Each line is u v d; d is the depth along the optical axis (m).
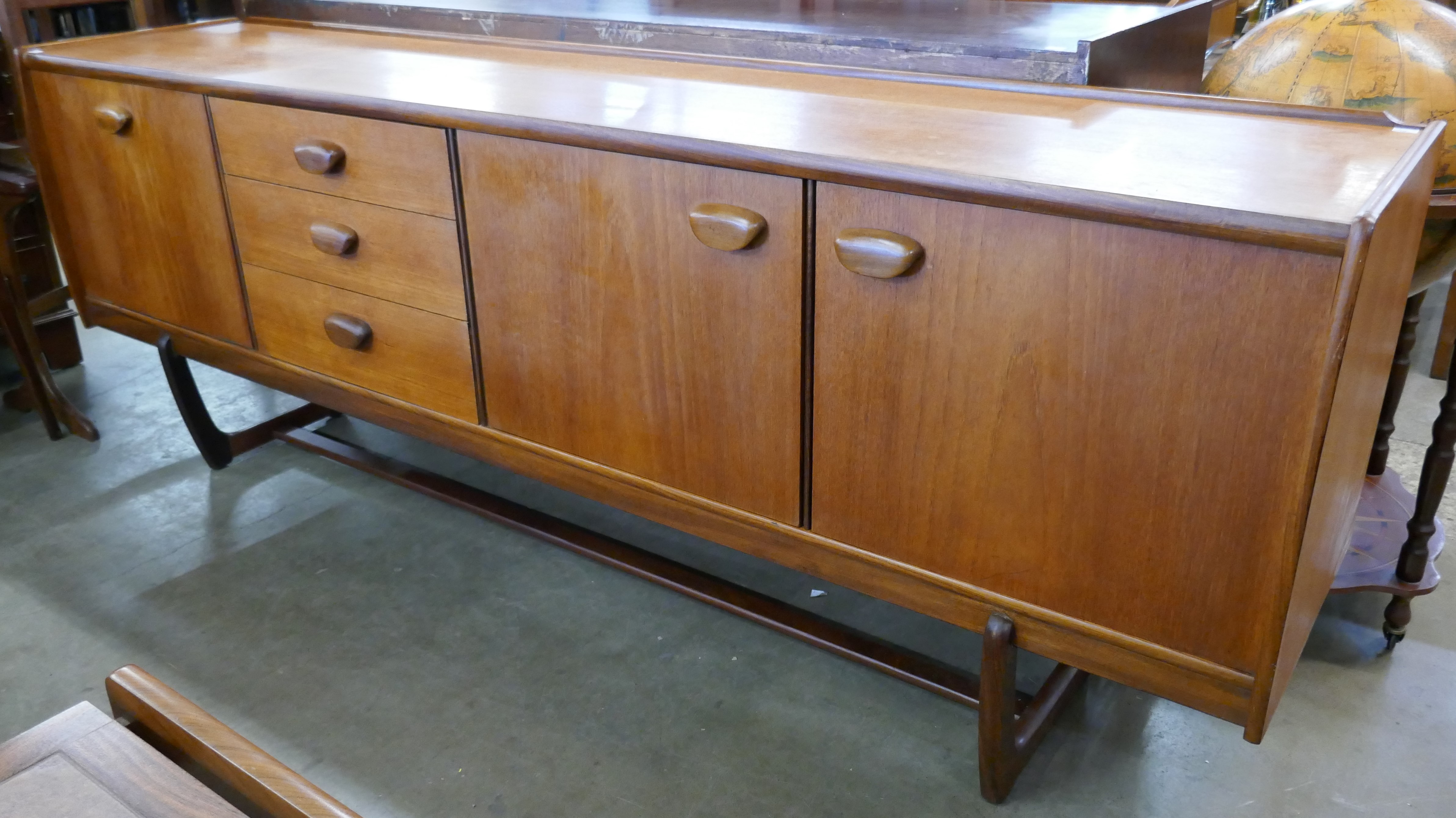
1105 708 1.78
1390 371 1.79
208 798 1.03
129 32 2.57
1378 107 1.62
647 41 2.00
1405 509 2.05
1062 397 1.20
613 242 1.49
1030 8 2.05
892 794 1.61
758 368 1.43
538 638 1.96
